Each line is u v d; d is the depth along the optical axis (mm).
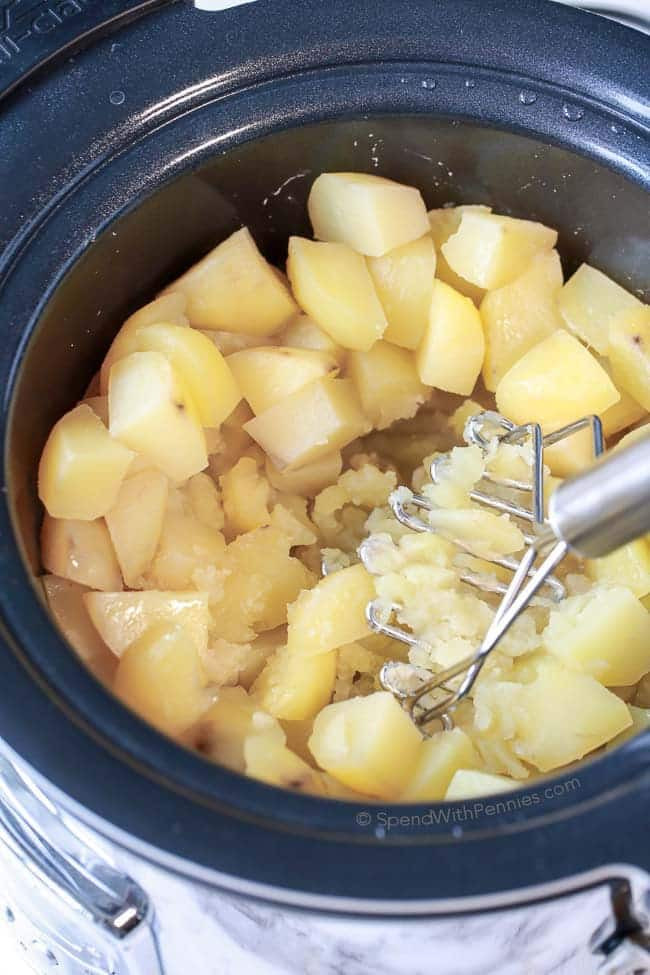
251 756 556
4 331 584
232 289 637
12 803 565
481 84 625
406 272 646
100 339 632
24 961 663
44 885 563
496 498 608
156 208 618
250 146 624
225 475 638
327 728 572
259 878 496
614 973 536
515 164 640
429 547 608
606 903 511
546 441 609
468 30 625
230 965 557
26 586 542
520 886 494
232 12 623
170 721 574
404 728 567
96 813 505
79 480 594
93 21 613
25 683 523
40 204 602
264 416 638
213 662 598
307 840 501
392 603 603
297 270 640
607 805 506
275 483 646
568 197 643
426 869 497
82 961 595
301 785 554
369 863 498
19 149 605
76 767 511
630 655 598
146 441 603
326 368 635
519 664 601
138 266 630
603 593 600
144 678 575
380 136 637
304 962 541
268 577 623
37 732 516
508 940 522
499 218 645
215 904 522
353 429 645
